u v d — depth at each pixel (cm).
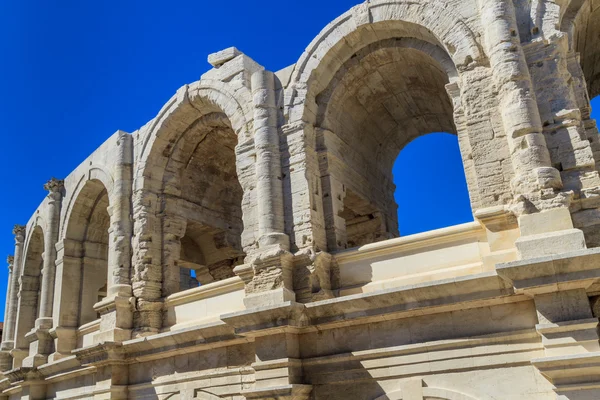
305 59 2105
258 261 1861
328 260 1884
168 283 2420
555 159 1553
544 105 1606
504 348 1499
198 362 2061
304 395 1730
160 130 2544
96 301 2964
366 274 1825
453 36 1789
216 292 2158
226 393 1948
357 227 2542
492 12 1683
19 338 3344
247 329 1778
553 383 1353
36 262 3541
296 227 1928
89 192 2986
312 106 2102
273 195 1961
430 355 1587
